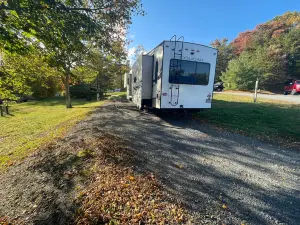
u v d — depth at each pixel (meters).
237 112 8.27
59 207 2.21
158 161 3.47
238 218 2.04
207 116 7.73
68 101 12.46
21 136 5.85
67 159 3.42
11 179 3.02
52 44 3.49
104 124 6.30
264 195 2.49
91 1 4.01
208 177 2.93
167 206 2.17
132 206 2.13
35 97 20.84
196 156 3.76
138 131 5.54
